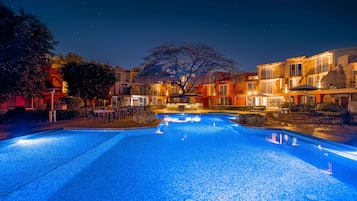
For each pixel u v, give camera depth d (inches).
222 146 300.5
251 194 148.3
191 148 287.4
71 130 382.9
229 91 1379.2
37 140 295.7
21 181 145.9
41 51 467.5
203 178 177.5
